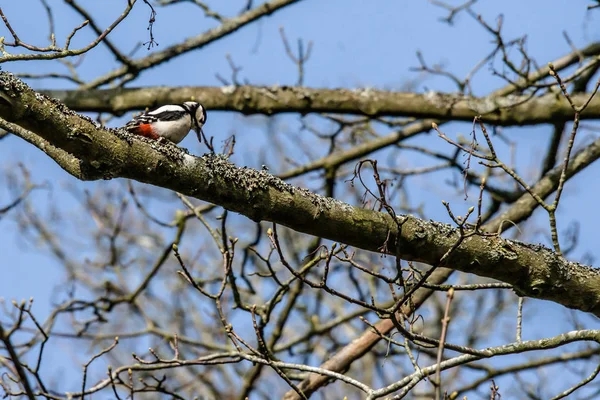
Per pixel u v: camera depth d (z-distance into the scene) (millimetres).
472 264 7414
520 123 13141
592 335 7176
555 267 7516
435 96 13500
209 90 13453
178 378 16547
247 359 7883
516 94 13531
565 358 13141
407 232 7277
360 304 6781
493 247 7438
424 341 6816
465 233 7344
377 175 6754
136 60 13500
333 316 17578
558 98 13055
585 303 7637
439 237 7336
